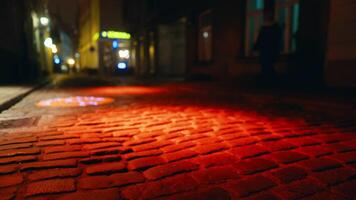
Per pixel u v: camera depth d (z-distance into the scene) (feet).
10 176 7.52
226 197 6.61
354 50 22.52
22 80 45.16
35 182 7.19
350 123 14.39
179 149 10.06
